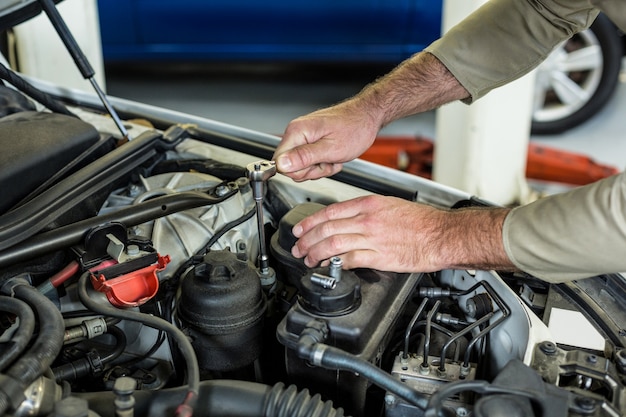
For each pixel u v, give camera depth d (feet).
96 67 8.41
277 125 11.58
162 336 3.40
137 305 3.19
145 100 12.51
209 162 4.41
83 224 3.32
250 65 13.04
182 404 2.52
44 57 7.89
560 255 3.00
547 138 11.18
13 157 3.45
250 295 3.18
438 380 3.11
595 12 4.07
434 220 3.38
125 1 11.87
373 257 3.26
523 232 3.08
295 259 3.51
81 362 3.09
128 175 4.12
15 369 2.43
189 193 3.73
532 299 3.73
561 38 4.20
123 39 12.14
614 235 2.83
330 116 4.10
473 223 3.26
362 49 11.78
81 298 3.05
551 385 2.59
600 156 10.53
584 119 11.03
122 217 3.43
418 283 3.75
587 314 3.48
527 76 7.60
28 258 3.15
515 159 8.09
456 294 3.67
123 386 2.46
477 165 8.02
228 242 3.80
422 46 11.59
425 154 9.09
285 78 13.12
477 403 2.47
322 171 4.06
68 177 3.62
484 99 7.62
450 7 7.30
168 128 4.94
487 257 3.20
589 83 10.85
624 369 2.98
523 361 2.95
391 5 11.34
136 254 3.29
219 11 11.79
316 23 11.69
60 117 4.03
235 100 12.51
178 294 3.40
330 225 3.35
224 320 3.12
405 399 2.57
